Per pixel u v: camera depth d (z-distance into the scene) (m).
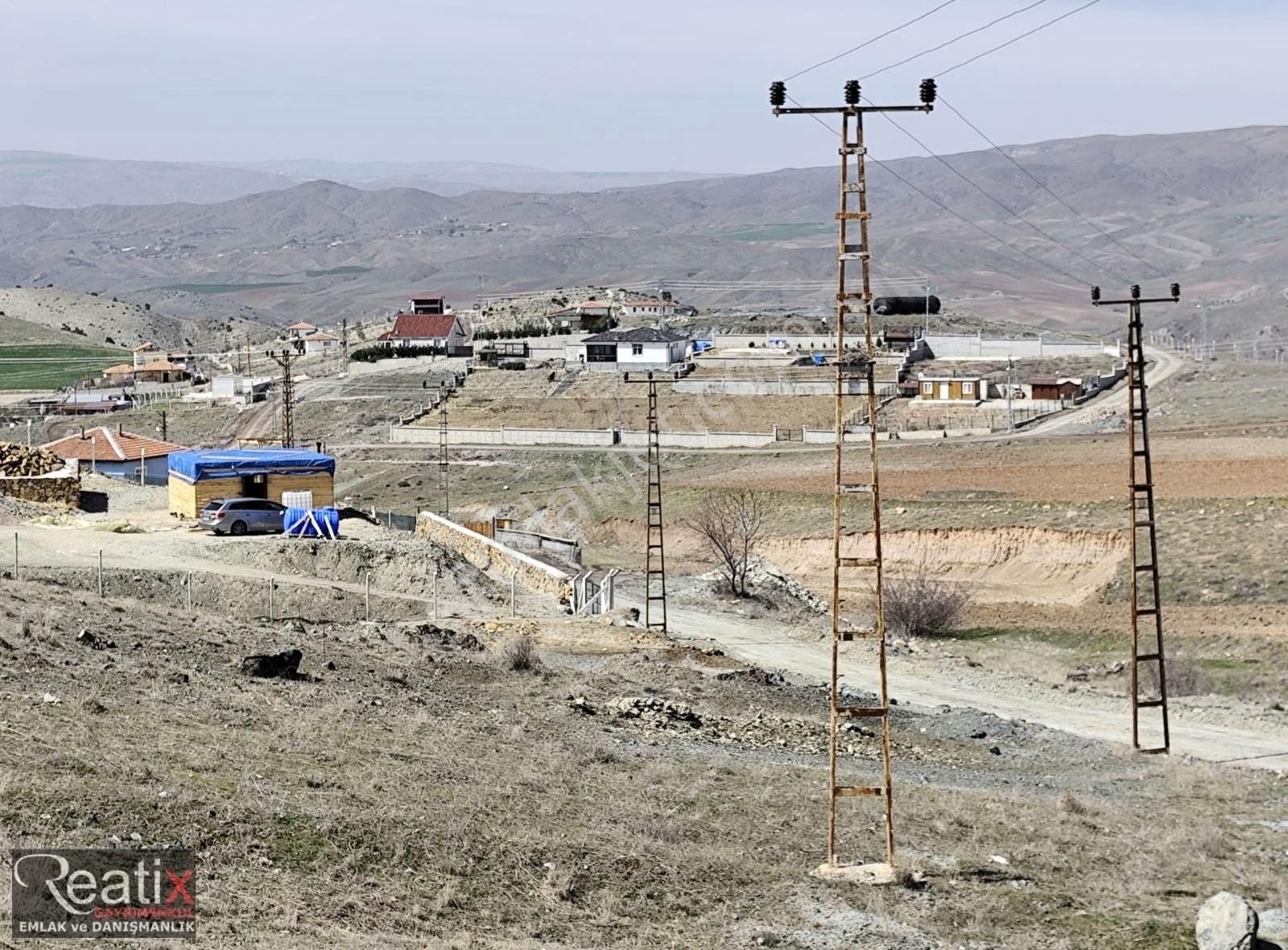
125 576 57.12
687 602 80.12
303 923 22.02
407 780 29.44
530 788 30.95
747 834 30.73
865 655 66.25
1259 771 45.50
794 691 53.41
